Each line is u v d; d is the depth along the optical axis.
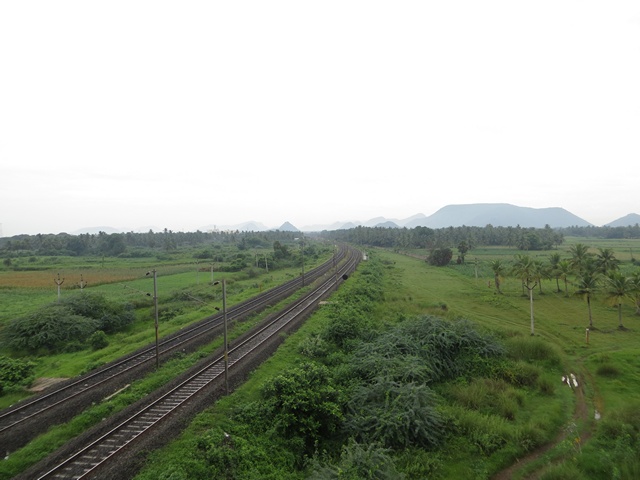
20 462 18.30
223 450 17.67
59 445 19.91
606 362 32.31
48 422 22.09
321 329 37.69
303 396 21.44
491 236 170.62
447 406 24.33
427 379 26.94
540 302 57.25
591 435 22.34
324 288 63.91
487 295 60.84
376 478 15.71
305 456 19.27
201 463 16.91
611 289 44.72
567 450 20.77
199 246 196.88
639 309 49.69
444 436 21.14
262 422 21.09
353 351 32.38
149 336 40.94
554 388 28.47
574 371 31.69
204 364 29.69
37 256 142.88
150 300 57.97
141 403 23.27
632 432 21.52
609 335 41.06
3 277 83.56
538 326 44.31
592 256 69.44
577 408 25.73
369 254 132.88
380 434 20.33
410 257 130.12
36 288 70.00
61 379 29.81
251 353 31.70
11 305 56.31
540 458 20.20
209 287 70.56
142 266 105.56
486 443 20.45
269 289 65.81
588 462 19.31
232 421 21.08
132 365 30.95
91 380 28.38
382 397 23.25
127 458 17.69
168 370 29.45
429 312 46.88
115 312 48.38
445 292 63.62
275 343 34.44
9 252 152.00
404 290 64.25
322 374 24.69
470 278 80.31
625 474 17.98
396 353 29.81
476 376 30.02
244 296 61.06
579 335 41.06
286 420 20.64
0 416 22.84
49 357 36.84
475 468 18.83
